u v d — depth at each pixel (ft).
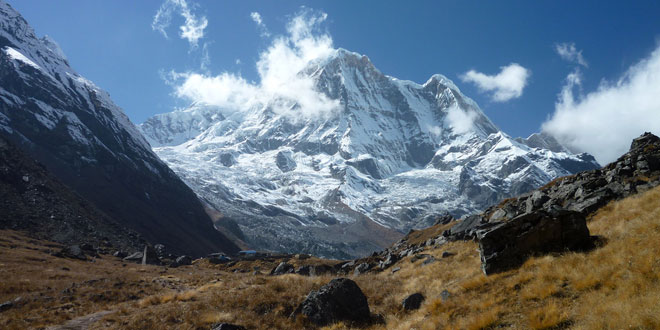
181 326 72.43
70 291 118.83
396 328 64.64
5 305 95.66
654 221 64.34
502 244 71.15
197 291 111.96
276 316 77.41
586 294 49.62
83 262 237.86
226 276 173.99
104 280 141.90
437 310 64.08
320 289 79.05
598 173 128.26
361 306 75.66
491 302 57.57
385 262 146.92
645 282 45.98
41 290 125.18
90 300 108.37
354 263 183.52
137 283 140.15
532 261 64.69
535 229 70.18
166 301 98.63
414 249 150.61
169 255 378.12
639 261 50.96
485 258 71.31
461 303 62.69
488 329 51.52
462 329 53.98
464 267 86.22
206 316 75.82
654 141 123.85
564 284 54.95
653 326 37.76
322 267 164.25
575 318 45.62
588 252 63.26
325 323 73.26
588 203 100.17
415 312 70.18
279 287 94.02
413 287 85.66
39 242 288.92
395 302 79.66
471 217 150.71
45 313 89.25
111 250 353.92
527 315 50.96
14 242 258.98
